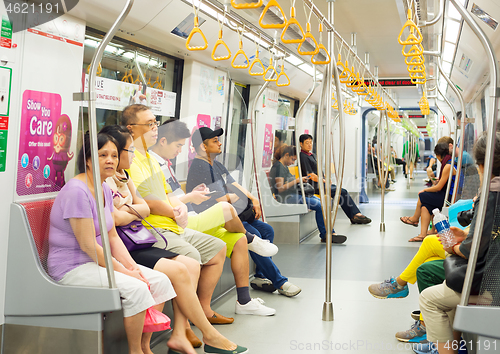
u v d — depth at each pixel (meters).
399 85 9.62
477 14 4.25
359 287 4.38
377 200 12.28
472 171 3.12
